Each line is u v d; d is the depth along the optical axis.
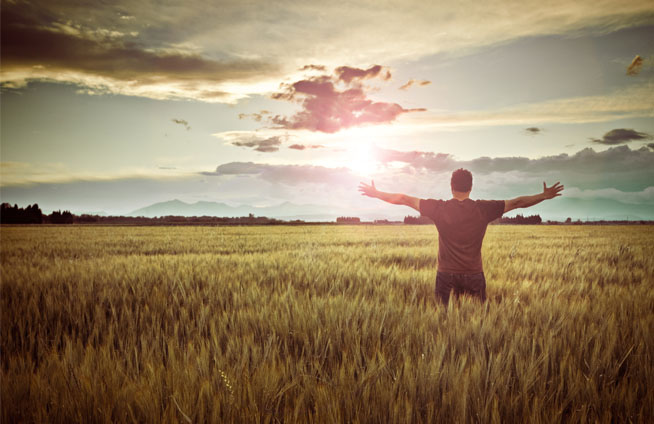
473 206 3.82
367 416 1.98
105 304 4.79
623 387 2.23
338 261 9.10
